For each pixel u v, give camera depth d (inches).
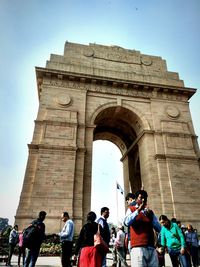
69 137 1095.6
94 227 301.9
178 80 1478.8
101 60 1453.0
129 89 1348.4
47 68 1250.6
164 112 1316.4
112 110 1320.1
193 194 1080.2
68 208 932.6
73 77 1264.8
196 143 1254.3
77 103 1215.6
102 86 1314.0
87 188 1039.0
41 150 1029.2
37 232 380.5
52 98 1194.6
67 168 1016.9
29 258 367.6
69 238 421.7
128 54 1553.9
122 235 511.8
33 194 930.7
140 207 233.5
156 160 1151.0
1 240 814.5
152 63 1560.0
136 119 1317.7
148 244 216.7
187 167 1146.0
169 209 1031.0
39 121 1113.4
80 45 1482.5
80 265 265.6
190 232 565.0
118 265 584.1
